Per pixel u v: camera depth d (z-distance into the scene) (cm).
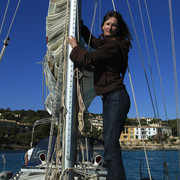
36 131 6988
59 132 195
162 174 1016
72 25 202
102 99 184
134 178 757
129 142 8388
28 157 424
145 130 8556
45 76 287
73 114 185
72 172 173
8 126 7931
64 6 228
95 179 191
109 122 167
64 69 195
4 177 329
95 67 187
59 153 196
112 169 160
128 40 197
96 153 394
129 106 176
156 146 7325
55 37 242
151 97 241
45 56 271
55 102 198
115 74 178
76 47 185
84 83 269
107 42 180
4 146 6700
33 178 323
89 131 199
